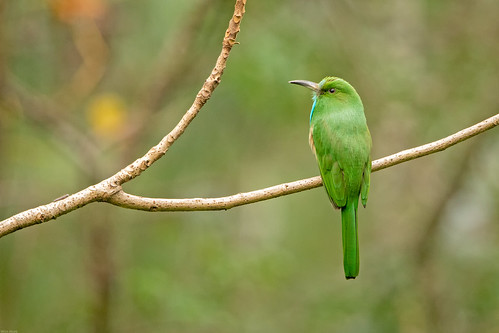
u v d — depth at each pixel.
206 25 13.96
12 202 13.84
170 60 13.39
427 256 14.50
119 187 6.04
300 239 16.59
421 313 14.09
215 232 14.79
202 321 12.80
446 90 14.27
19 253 13.77
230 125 14.73
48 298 13.71
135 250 14.11
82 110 14.52
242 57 12.97
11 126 13.74
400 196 16.19
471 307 14.04
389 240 15.57
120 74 14.55
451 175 14.77
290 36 13.36
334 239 16.69
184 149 14.73
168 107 14.73
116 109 12.87
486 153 14.91
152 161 6.07
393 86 14.05
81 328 13.37
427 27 14.62
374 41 14.66
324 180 8.47
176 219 14.36
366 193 8.39
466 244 14.91
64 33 13.84
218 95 14.28
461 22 14.42
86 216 13.14
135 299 12.76
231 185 15.45
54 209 5.89
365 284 14.55
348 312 14.10
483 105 14.18
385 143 15.41
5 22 12.51
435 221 14.52
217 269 13.28
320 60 13.45
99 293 12.66
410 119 14.66
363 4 14.57
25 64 14.10
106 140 13.31
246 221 16.45
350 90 8.77
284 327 14.48
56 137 12.98
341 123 8.54
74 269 13.89
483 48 14.26
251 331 14.30
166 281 12.89
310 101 13.26
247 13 13.55
